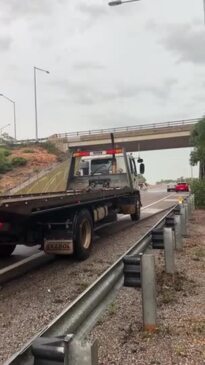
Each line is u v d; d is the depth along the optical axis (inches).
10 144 3260.3
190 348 184.5
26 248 441.4
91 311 160.4
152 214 820.0
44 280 303.7
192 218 724.7
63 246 343.0
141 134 3132.4
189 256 379.6
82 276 312.3
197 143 1108.5
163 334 199.0
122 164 622.2
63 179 693.3
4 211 255.8
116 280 197.8
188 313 228.4
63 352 102.4
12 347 187.2
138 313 227.1
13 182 2129.7
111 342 190.2
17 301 254.7
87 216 379.2
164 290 267.7
